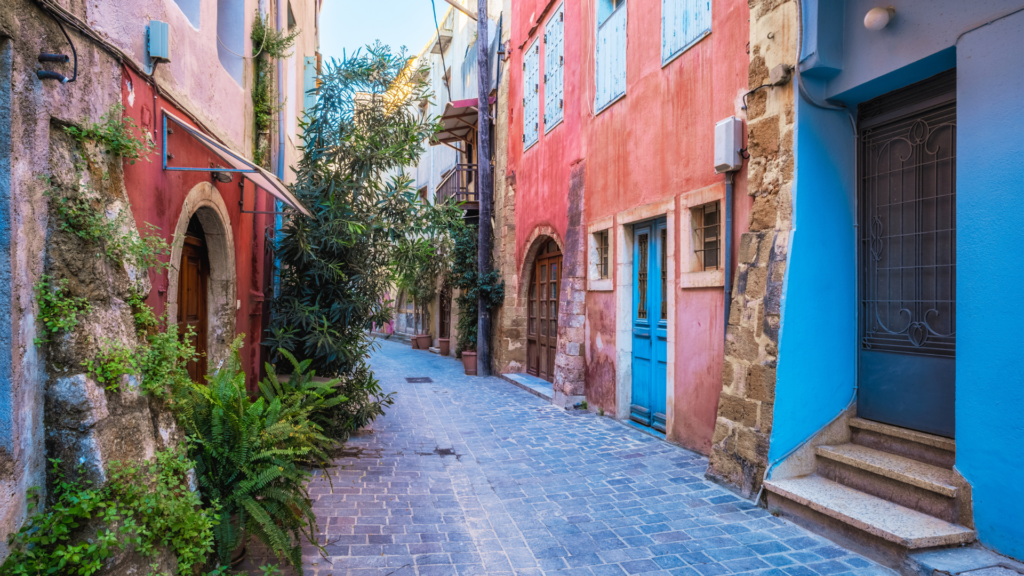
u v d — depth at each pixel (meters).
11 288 2.37
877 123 4.21
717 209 5.49
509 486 4.92
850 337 4.37
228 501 3.08
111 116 2.98
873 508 3.54
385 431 7.02
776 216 4.36
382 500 4.55
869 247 4.26
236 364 3.82
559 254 10.39
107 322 2.75
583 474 5.20
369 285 6.79
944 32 3.39
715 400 5.38
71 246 2.65
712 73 5.46
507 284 12.39
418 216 6.98
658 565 3.36
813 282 4.24
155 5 3.74
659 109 6.42
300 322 6.25
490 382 11.63
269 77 7.36
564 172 9.38
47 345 2.56
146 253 3.06
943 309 3.68
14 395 2.35
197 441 3.12
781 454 4.19
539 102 10.63
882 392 4.14
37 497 2.42
